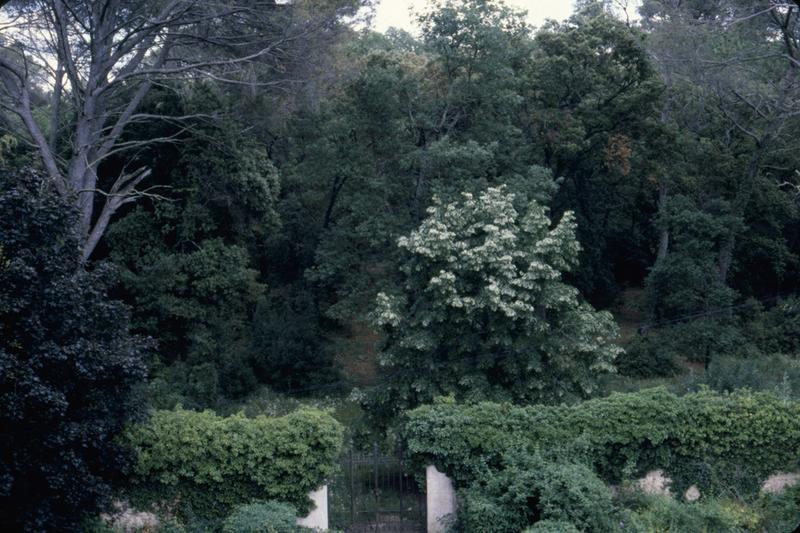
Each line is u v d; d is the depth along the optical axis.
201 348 28.69
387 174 29.19
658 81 32.59
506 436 15.54
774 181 38.06
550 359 20.41
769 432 15.80
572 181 36.31
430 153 26.91
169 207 28.97
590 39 32.31
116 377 13.30
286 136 37.22
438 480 15.77
